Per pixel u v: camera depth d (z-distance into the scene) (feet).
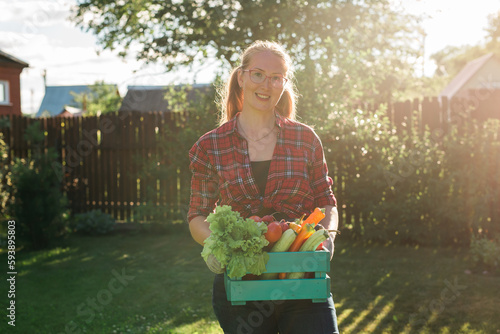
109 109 67.31
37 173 26.96
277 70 7.50
